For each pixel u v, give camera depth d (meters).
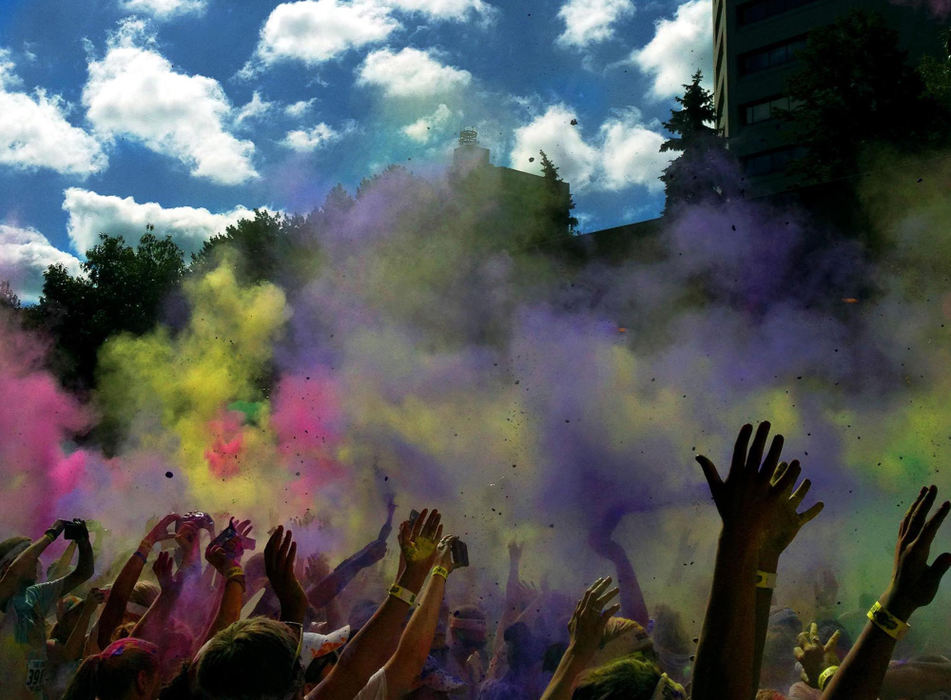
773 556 2.32
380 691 2.50
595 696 2.18
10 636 3.67
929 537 1.80
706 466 1.89
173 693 2.25
